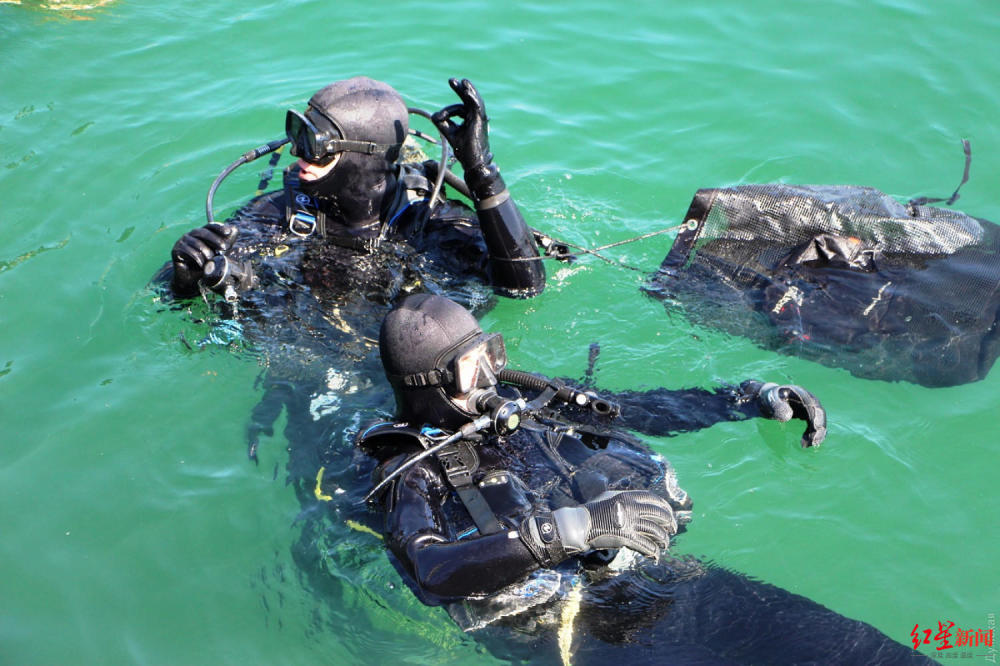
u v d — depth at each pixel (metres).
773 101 6.79
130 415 4.26
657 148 6.34
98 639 3.33
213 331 4.61
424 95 6.75
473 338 3.53
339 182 4.64
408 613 3.36
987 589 3.45
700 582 3.32
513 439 3.59
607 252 5.35
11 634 3.34
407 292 4.74
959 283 4.68
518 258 4.68
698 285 4.97
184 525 3.75
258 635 3.34
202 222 5.53
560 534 2.94
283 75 7.05
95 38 7.57
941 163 6.19
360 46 7.43
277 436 4.12
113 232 5.46
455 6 7.96
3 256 5.25
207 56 7.33
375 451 3.70
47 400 4.33
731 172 6.12
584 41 7.49
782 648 3.04
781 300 4.78
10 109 6.64
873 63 7.18
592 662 3.09
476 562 2.99
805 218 4.94
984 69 7.07
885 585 3.46
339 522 3.63
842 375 4.42
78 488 3.91
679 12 7.90
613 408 3.85
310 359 4.44
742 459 3.97
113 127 6.46
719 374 4.44
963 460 3.99
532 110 6.67
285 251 4.84
